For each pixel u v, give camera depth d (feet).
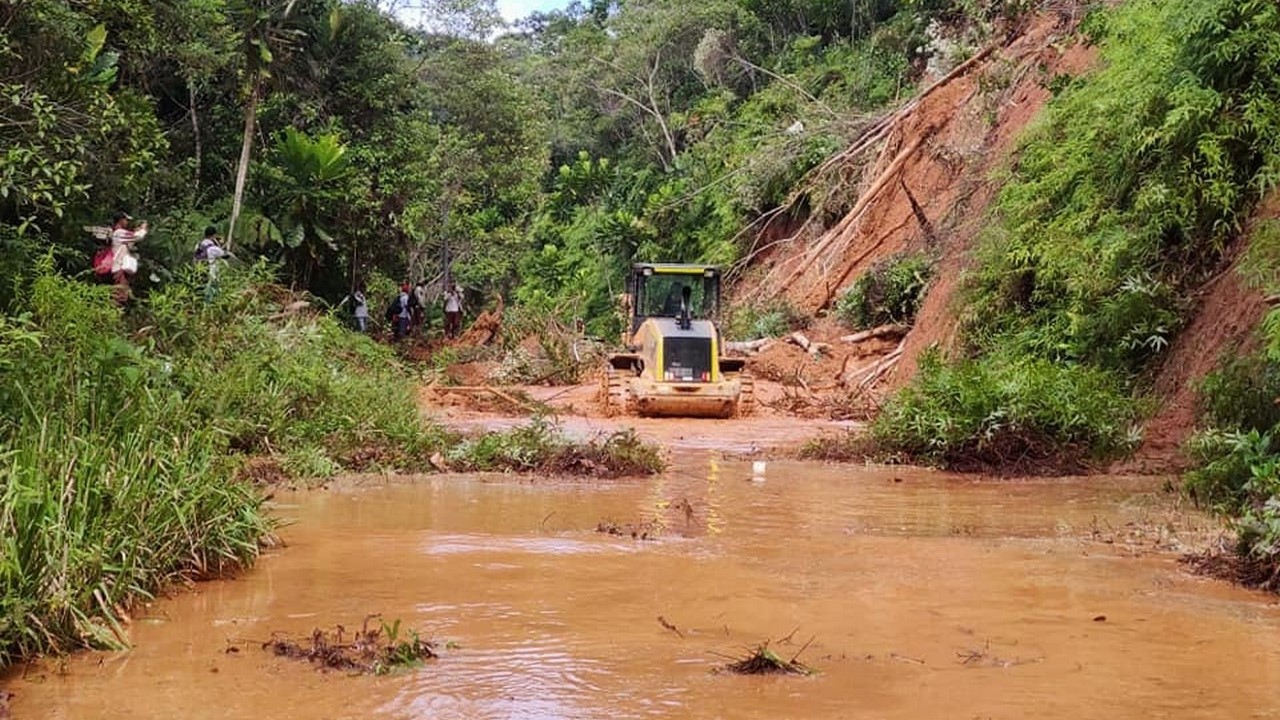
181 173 79.66
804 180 103.14
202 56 71.82
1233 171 46.47
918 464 41.22
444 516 29.09
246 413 38.83
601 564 23.15
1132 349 46.91
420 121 110.11
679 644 17.17
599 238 148.25
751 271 110.22
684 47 175.42
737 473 38.81
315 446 38.91
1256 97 46.21
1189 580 22.07
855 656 16.65
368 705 14.19
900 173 90.33
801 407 64.49
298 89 96.53
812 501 32.48
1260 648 17.20
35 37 48.78
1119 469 39.37
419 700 14.39
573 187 179.42
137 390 27.27
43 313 32.53
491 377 80.28
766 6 161.38
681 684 15.15
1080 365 48.16
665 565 23.11
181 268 66.08
